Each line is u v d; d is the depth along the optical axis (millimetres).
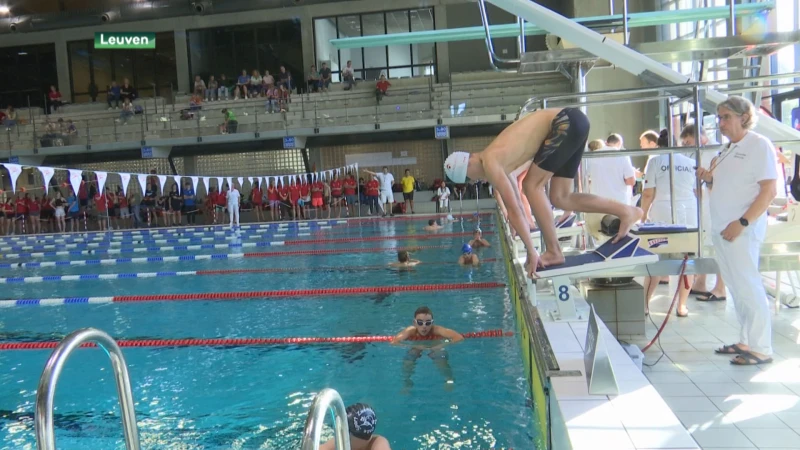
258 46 20375
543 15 3953
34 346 4613
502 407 2992
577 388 2178
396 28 19672
